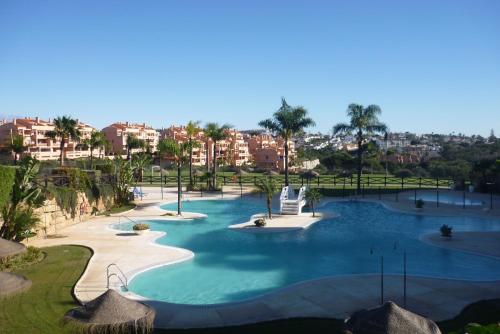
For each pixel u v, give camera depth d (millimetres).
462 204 43938
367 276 20047
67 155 110000
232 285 19734
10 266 20734
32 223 25562
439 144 173750
